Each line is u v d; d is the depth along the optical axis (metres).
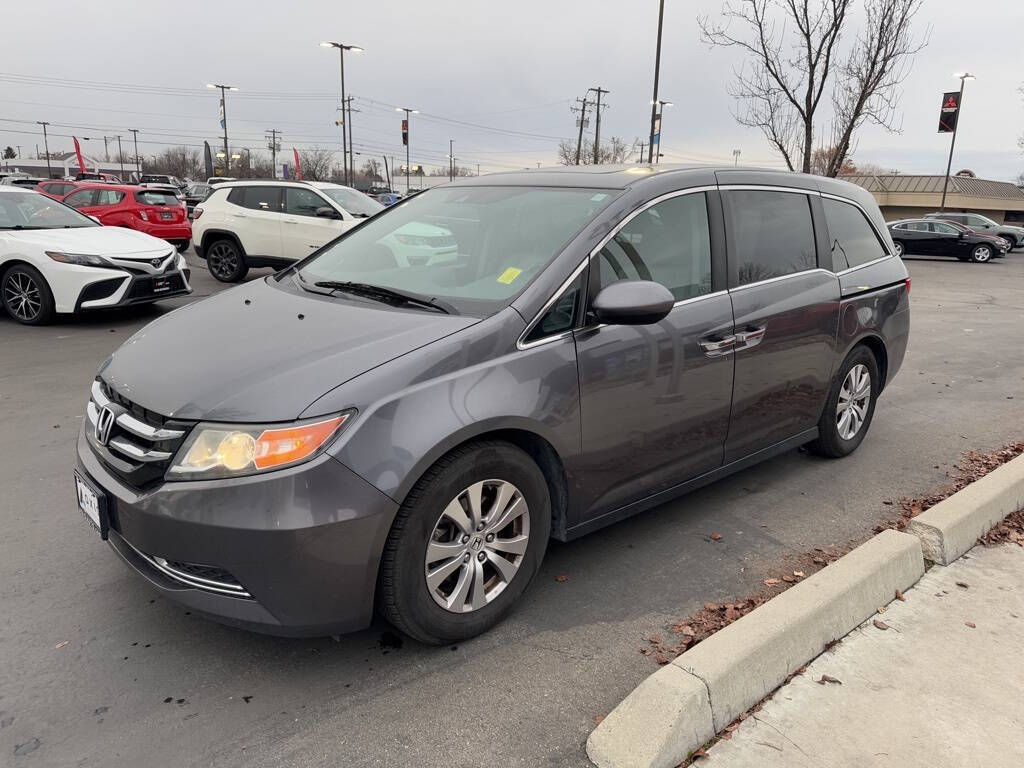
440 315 2.71
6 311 8.85
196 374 2.45
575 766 2.09
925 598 2.93
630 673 2.51
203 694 2.37
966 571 3.14
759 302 3.52
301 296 3.14
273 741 2.17
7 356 6.74
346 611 2.34
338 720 2.26
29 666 2.48
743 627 2.45
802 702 2.32
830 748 2.14
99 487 2.48
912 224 27.28
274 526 2.17
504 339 2.59
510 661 2.56
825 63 12.12
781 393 3.75
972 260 26.22
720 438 3.46
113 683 2.41
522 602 2.93
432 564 2.50
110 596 2.91
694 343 3.16
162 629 2.70
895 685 2.41
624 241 3.01
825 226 4.12
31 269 7.85
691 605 2.94
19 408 5.23
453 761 2.11
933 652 2.59
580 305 2.81
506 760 2.11
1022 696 2.38
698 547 3.43
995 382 6.88
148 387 2.47
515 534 2.73
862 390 4.50
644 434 3.05
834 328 4.03
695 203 3.37
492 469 2.54
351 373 2.34
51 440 4.61
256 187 11.73
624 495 3.09
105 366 2.89
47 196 9.05
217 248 11.98
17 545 3.28
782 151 13.55
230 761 2.09
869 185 50.91
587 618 2.83
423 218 3.58
